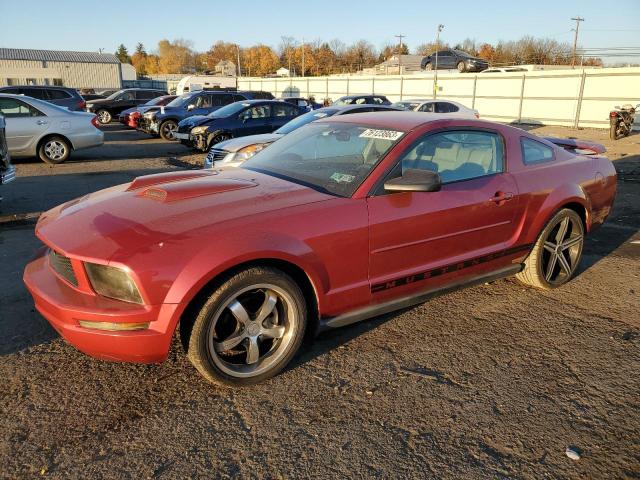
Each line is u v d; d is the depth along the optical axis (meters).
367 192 3.16
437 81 31.50
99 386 2.89
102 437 2.48
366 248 3.11
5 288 4.24
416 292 3.48
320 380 2.98
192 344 2.67
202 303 2.64
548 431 2.55
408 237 3.28
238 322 2.82
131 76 76.81
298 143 4.01
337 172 3.38
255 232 2.73
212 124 12.98
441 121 3.65
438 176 3.11
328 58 86.19
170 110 18.14
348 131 3.80
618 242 5.82
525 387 2.92
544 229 4.14
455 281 3.70
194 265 2.54
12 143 11.10
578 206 4.44
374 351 3.31
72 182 9.45
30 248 5.33
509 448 2.43
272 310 2.91
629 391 2.89
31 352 3.24
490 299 4.16
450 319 3.78
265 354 2.97
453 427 2.57
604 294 4.29
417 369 3.10
